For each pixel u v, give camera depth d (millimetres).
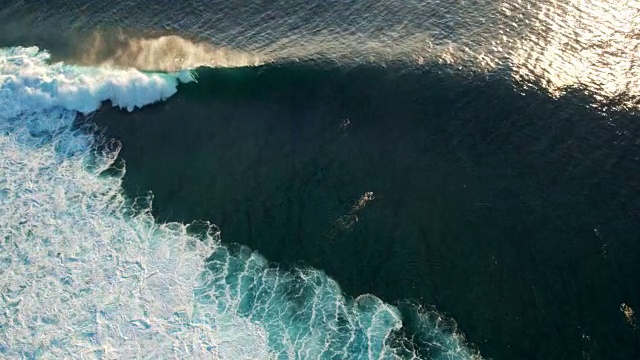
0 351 24328
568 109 31234
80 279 26688
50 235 28344
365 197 29203
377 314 25359
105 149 32000
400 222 28156
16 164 31250
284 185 30062
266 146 31719
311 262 27203
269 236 28188
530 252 26688
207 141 32094
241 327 25047
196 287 26406
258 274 26891
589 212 27609
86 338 24703
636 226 27016
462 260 26734
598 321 24578
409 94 32531
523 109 31438
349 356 24047
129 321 25234
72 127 32844
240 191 29969
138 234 28375
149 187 30359
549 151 29844
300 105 32812
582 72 32812
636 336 24078
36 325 25141
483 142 30531
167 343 24516
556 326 24562
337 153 31125
